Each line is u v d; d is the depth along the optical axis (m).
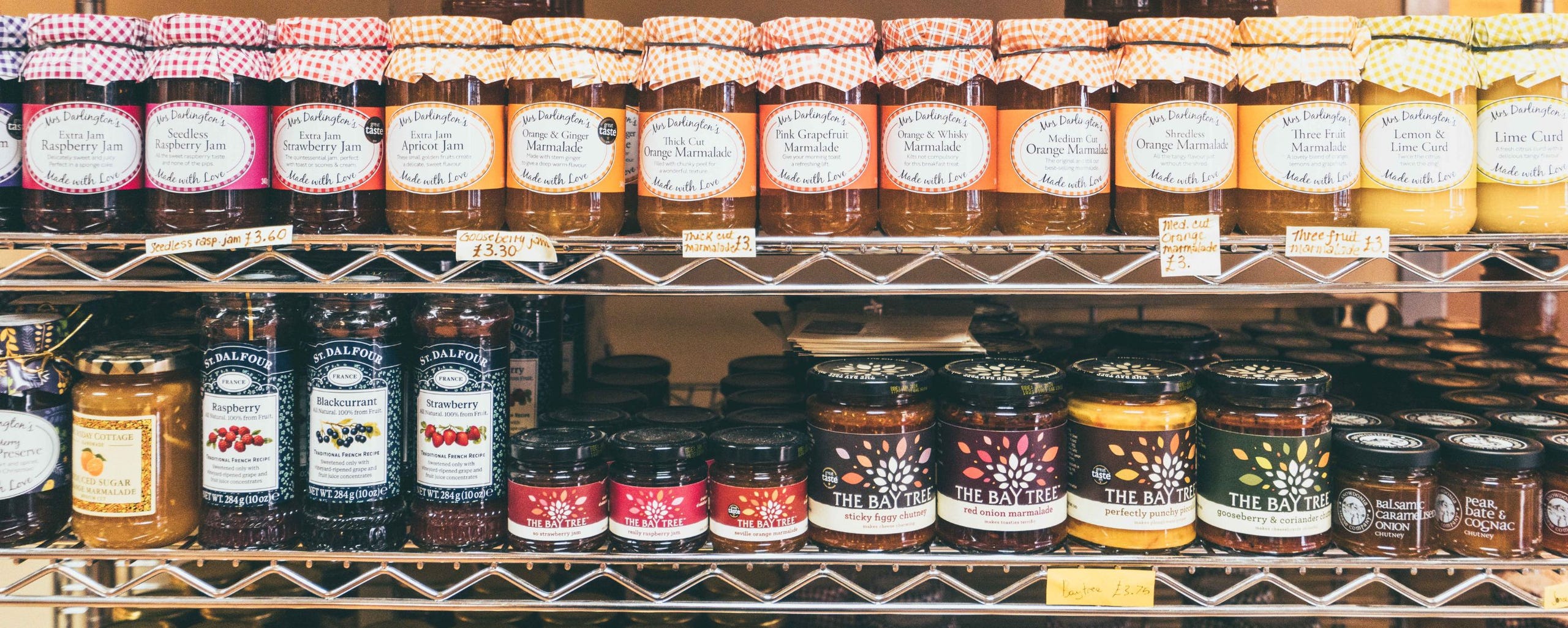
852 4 1.29
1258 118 0.93
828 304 1.33
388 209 0.94
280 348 0.99
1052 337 1.29
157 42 0.94
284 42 0.95
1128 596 0.97
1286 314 1.36
